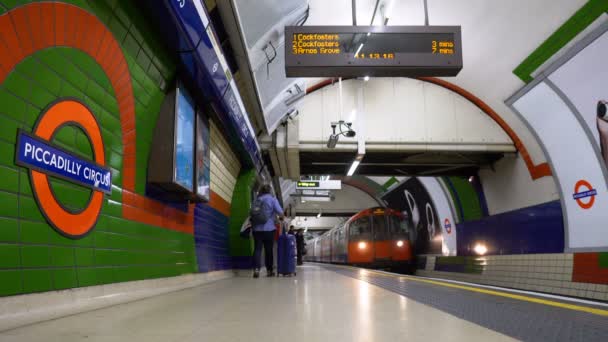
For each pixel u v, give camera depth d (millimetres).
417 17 10422
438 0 9844
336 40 6969
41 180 2664
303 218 45438
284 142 12789
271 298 4059
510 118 12648
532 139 12344
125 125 3959
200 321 2588
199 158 5641
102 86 3498
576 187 10812
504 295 4348
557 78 9898
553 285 11242
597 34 8406
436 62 6949
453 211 19047
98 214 3418
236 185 10469
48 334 2141
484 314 2916
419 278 7473
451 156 15430
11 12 2369
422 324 2471
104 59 3482
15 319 2328
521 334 2162
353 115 13406
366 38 7012
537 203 12734
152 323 2506
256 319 2666
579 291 10172
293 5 6820
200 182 5637
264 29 6449
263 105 8969
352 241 22000
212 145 7324
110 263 3609
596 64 8789
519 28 9781
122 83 3838
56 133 2852
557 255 11484
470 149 13383
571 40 9094
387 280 7145
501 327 2377
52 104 2797
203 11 4539
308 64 6863
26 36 2514
